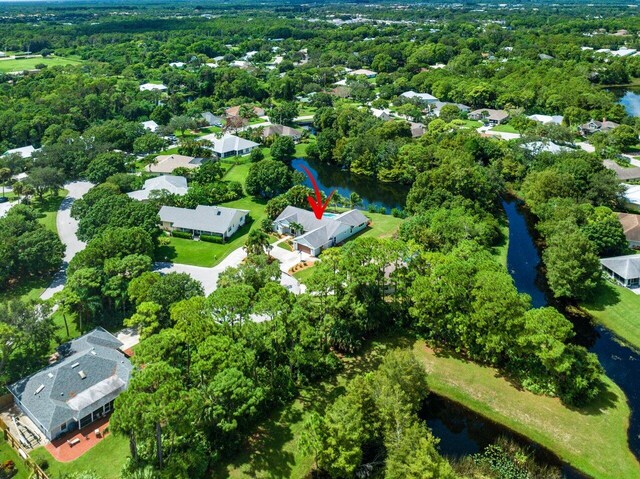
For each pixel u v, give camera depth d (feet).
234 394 177.99
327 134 563.89
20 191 420.77
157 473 163.94
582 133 589.73
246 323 214.28
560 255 287.69
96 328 250.37
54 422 191.93
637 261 300.61
